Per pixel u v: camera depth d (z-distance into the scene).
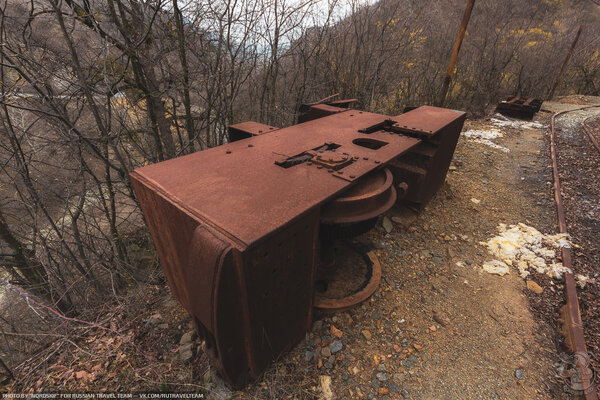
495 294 2.40
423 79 7.57
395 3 5.87
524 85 11.02
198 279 1.20
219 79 3.44
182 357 1.87
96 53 2.79
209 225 1.22
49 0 2.17
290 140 2.28
